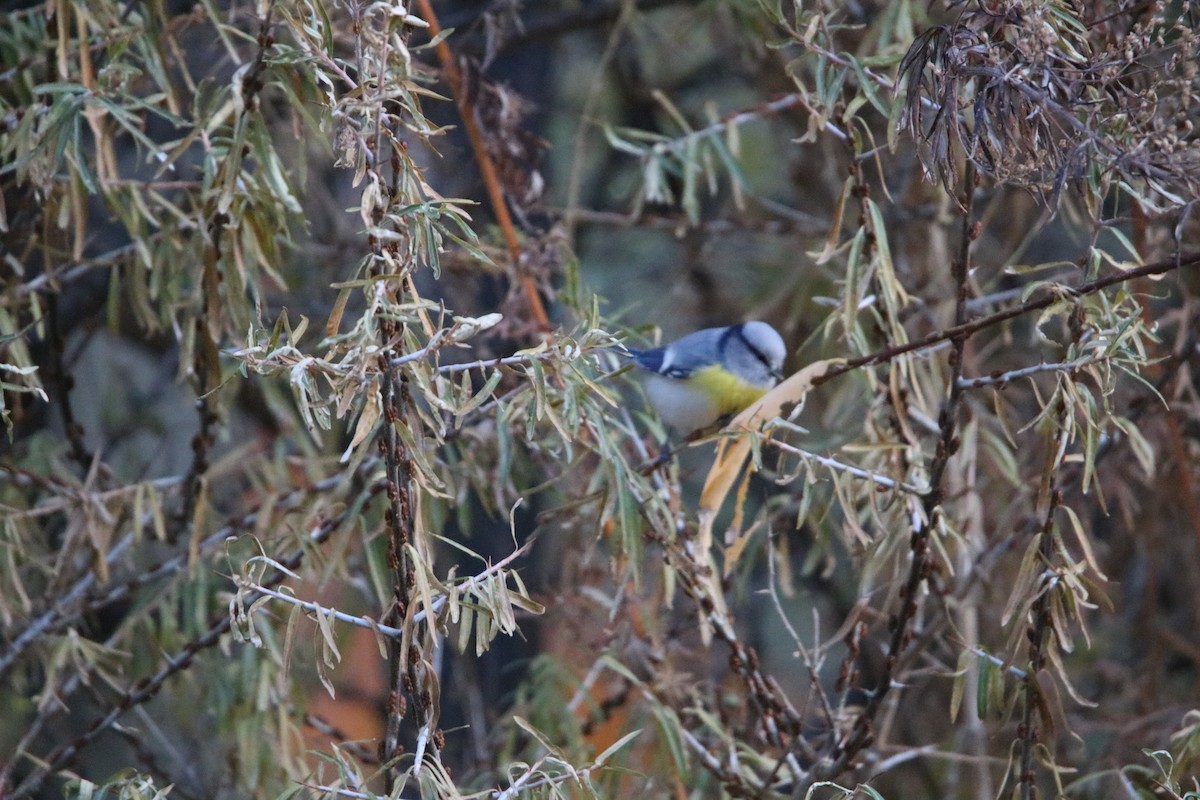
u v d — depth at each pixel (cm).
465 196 1034
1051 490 606
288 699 852
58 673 850
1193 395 849
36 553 872
